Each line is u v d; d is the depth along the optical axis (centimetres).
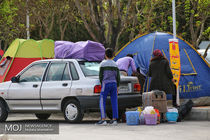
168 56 2581
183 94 2492
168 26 4572
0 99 2178
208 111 2064
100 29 3148
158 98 1948
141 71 2555
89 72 1969
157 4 4125
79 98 1905
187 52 2622
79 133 1538
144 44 2661
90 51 2064
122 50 2756
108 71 1831
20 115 2752
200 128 1684
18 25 4953
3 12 5056
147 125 1822
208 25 4903
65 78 1986
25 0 4869
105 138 1375
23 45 3203
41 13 5091
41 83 2047
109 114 2198
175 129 1647
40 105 2038
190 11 4238
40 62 2111
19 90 2102
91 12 3128
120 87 1945
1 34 5078
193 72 2555
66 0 4931
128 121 1848
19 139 1420
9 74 3128
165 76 2045
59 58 2122
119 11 3155
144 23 3919
